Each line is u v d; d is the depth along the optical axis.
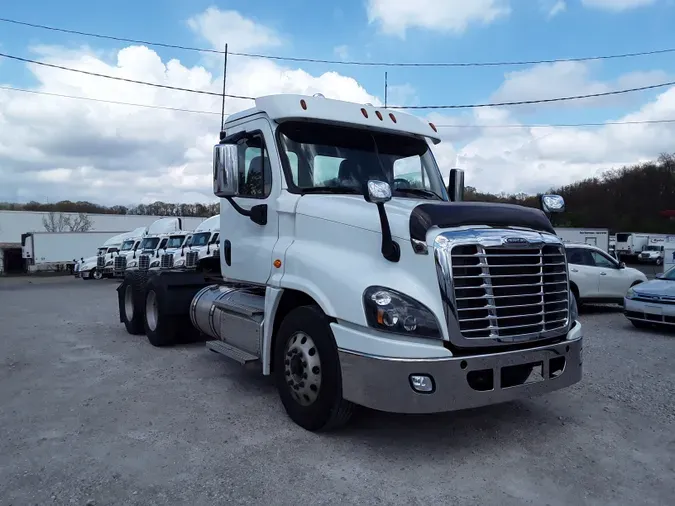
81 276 36.38
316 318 4.50
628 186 67.31
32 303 16.86
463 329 3.94
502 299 4.11
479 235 4.05
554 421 5.02
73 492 3.61
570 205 69.75
